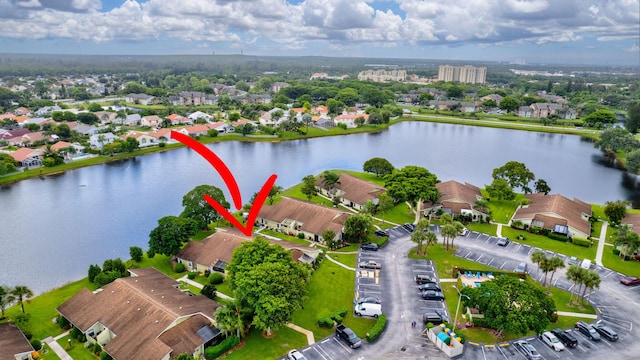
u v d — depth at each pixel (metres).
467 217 118.12
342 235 104.94
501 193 129.75
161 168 177.00
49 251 102.50
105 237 110.94
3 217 123.25
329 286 83.69
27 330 68.31
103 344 65.69
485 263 93.94
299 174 171.25
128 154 194.75
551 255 98.06
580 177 178.38
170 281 79.75
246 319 69.31
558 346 65.19
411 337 68.56
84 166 177.62
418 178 120.25
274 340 67.38
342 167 183.88
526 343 65.88
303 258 90.44
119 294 72.19
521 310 64.94
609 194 156.50
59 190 148.12
